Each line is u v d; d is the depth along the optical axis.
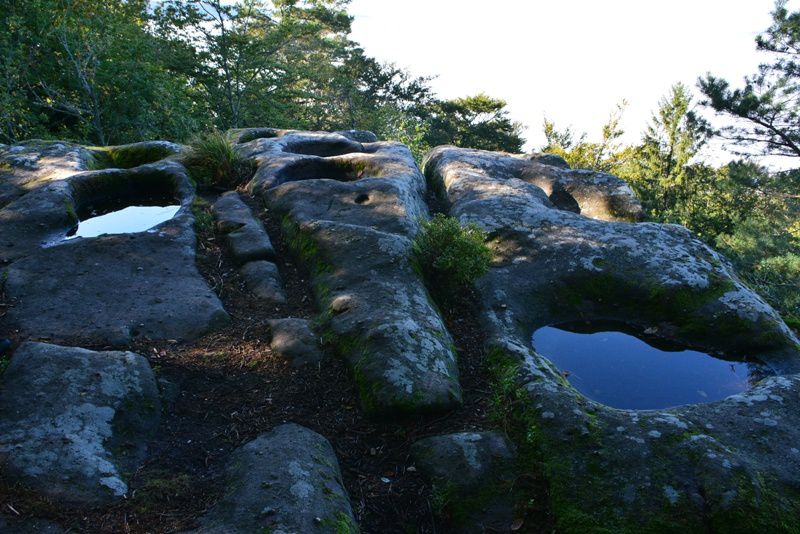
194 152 8.15
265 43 25.95
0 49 15.62
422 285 5.38
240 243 6.14
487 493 3.51
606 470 3.45
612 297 5.61
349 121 37.94
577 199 8.55
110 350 4.45
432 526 3.44
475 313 5.40
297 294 5.57
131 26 20.36
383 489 3.62
